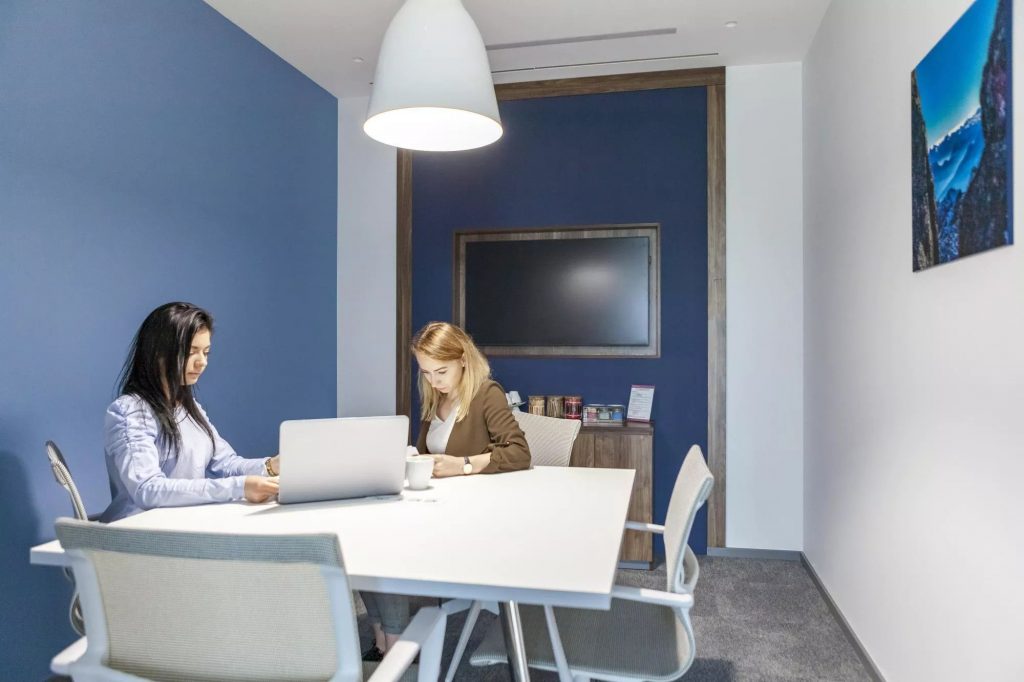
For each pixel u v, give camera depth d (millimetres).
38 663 2342
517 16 3311
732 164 3893
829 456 3152
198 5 3113
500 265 4227
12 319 2232
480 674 2422
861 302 2629
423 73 1872
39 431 2332
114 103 2641
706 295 3949
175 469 2168
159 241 2885
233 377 3389
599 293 4090
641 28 3436
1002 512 1522
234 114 3379
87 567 1110
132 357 2199
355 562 1433
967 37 1662
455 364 2568
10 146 2221
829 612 3039
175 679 1133
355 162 4391
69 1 2434
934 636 1914
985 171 1578
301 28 3430
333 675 1089
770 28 3422
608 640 1724
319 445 1885
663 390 4008
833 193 3086
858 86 2686
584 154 4102
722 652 2627
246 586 1070
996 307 1545
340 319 4410
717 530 3883
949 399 1812
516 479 2303
